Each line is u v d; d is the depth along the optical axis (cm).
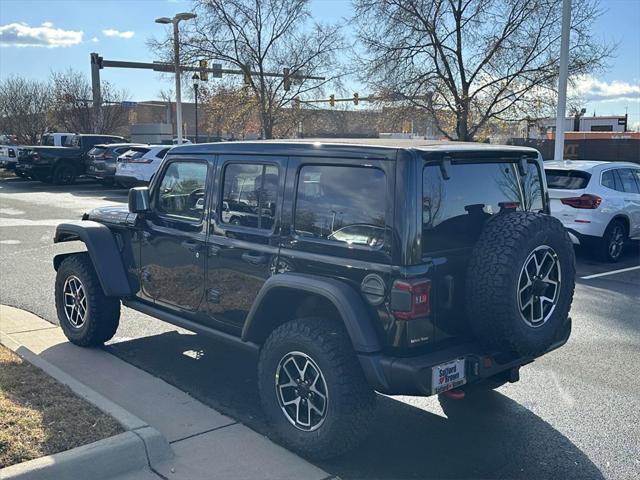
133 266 551
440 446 414
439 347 372
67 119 4184
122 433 375
